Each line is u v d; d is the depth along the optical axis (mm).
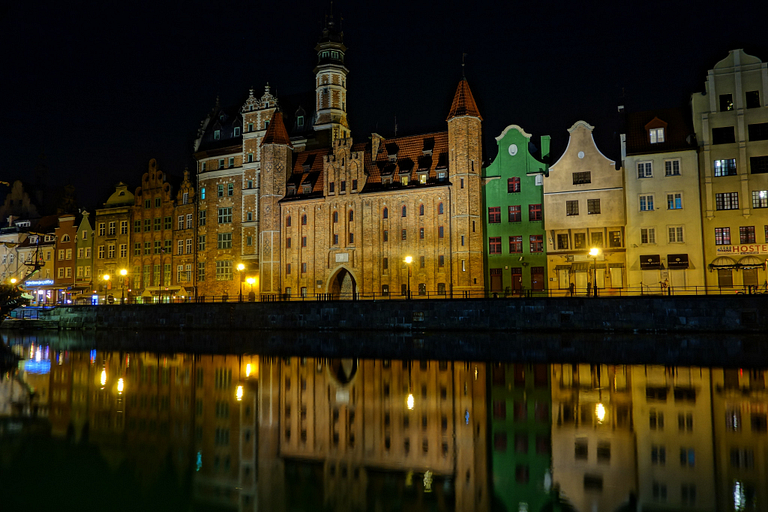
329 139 79188
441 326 54969
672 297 47844
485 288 64750
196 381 30578
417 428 19938
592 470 15359
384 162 70812
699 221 56812
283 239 74375
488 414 21719
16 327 75562
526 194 64375
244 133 80500
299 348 46000
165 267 86812
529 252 63781
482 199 66000
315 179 74750
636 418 20766
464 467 15828
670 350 39688
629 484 14305
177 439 19094
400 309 56781
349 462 16500
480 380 29078
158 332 64938
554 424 20062
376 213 68625
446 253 64500
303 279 72750
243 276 78188
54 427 20750
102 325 71938
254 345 49406
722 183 57000
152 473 15875
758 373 30359
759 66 56969
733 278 55875
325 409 23188
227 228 80812
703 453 16547
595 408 22422
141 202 89625
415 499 13758
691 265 56594
